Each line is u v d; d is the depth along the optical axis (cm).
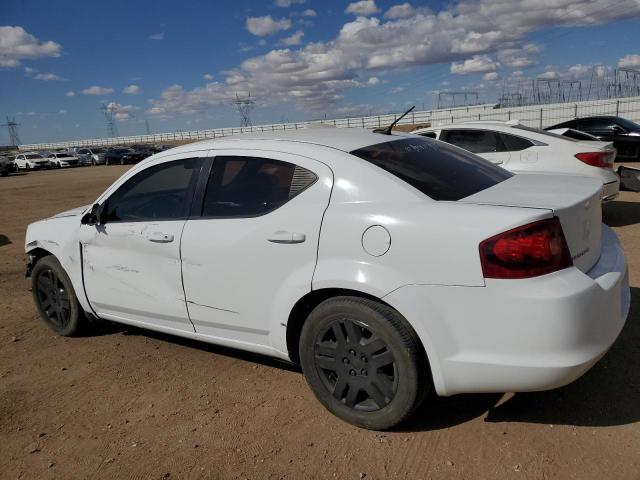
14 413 336
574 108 3381
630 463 249
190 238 341
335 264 281
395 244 264
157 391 352
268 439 290
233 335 339
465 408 306
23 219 1286
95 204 405
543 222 244
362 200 283
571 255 255
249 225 316
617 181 751
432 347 260
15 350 436
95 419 323
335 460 268
